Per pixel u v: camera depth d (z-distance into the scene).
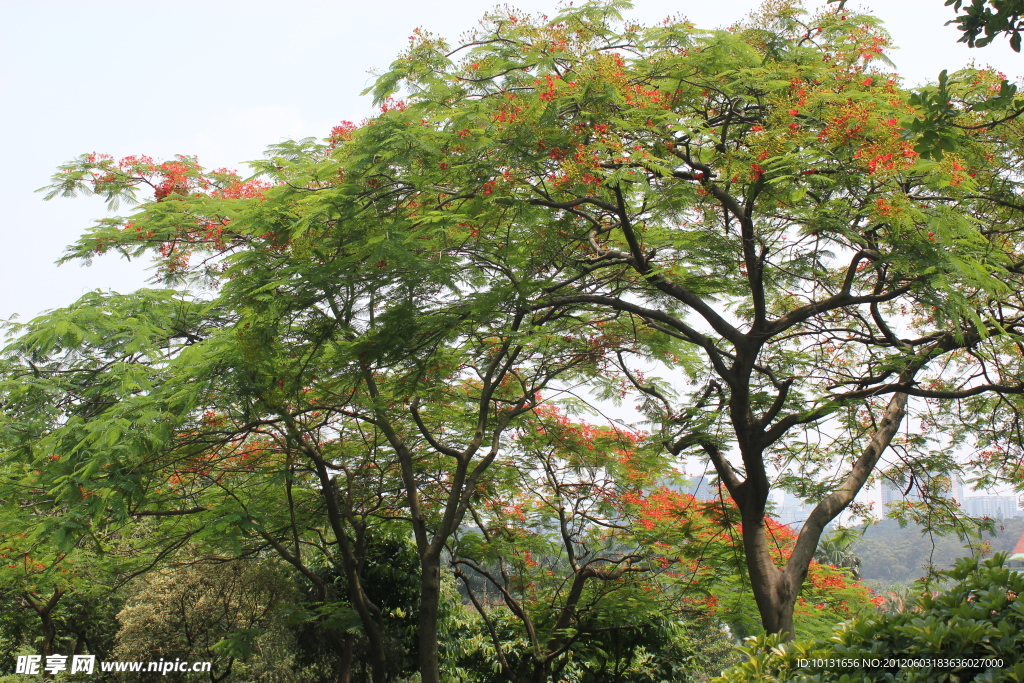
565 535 12.98
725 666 18.61
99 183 11.10
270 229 8.93
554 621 13.34
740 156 8.71
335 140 9.67
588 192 8.64
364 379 10.42
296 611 12.78
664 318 9.65
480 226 9.02
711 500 11.41
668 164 8.70
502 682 14.88
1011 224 9.92
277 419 9.71
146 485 9.26
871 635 4.25
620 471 12.84
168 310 10.63
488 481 12.74
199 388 8.53
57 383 9.94
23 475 9.73
